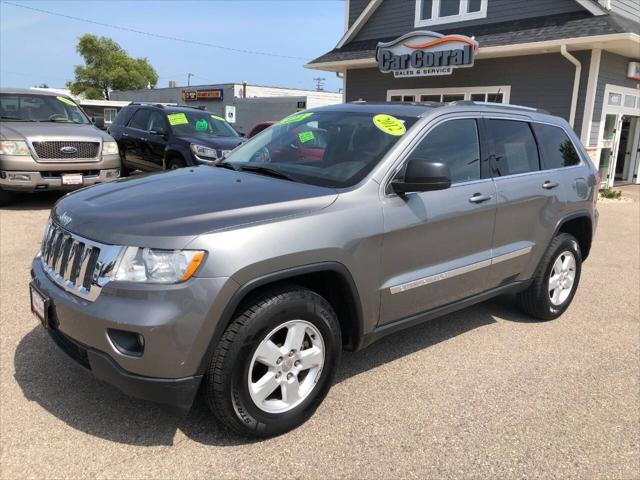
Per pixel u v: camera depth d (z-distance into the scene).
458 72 15.35
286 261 2.80
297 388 3.02
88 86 70.38
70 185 8.72
